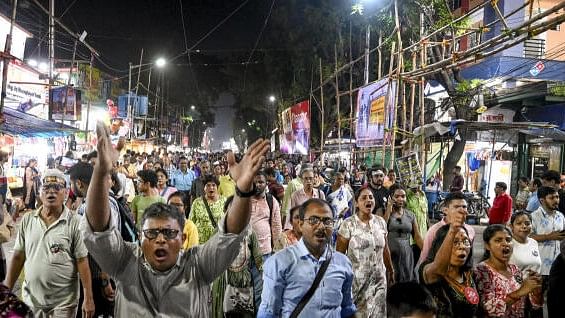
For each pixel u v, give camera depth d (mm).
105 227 2695
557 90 16391
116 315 2838
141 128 36906
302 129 23250
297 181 8875
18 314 2307
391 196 6902
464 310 3900
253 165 2676
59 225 4484
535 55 19766
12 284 4594
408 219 6852
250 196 2729
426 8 13711
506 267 4418
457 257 3846
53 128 12875
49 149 18406
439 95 20547
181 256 2943
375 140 12344
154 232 2807
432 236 5121
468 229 4965
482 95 15969
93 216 2650
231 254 2812
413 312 2791
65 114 14383
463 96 15508
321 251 3895
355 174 14961
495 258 4348
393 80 11320
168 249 2812
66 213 4559
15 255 4594
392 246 6707
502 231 4312
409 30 16359
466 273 4031
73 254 4512
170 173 14781
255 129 66812
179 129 63281
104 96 28672
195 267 2881
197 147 86812
